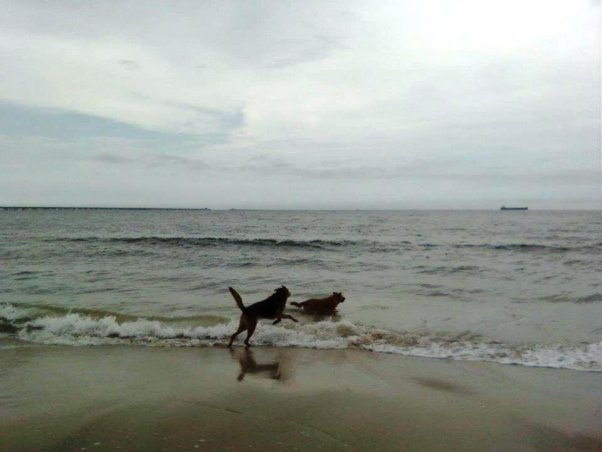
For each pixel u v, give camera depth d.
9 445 3.50
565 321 8.16
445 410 4.29
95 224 50.72
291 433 3.75
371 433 3.78
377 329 7.60
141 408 4.27
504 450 3.53
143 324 7.59
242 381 5.15
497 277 13.65
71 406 4.32
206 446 3.49
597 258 18.19
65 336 7.32
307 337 7.15
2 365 5.82
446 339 7.04
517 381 5.19
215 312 8.89
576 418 4.14
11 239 26.20
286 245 23.19
